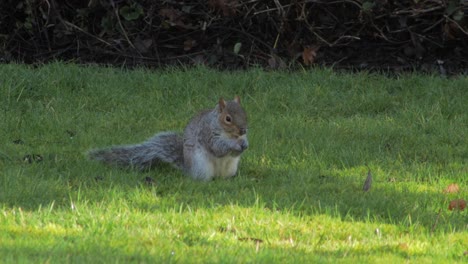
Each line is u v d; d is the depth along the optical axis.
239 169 11.30
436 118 13.62
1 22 16.42
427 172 11.29
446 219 9.44
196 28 16.17
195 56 16.30
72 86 14.71
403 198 10.13
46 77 14.75
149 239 8.20
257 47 16.25
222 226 8.88
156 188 10.32
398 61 16.11
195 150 10.80
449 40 16.00
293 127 13.06
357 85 14.95
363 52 16.23
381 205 9.81
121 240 8.11
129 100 14.37
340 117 13.82
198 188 10.36
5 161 11.12
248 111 13.94
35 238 8.03
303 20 15.84
